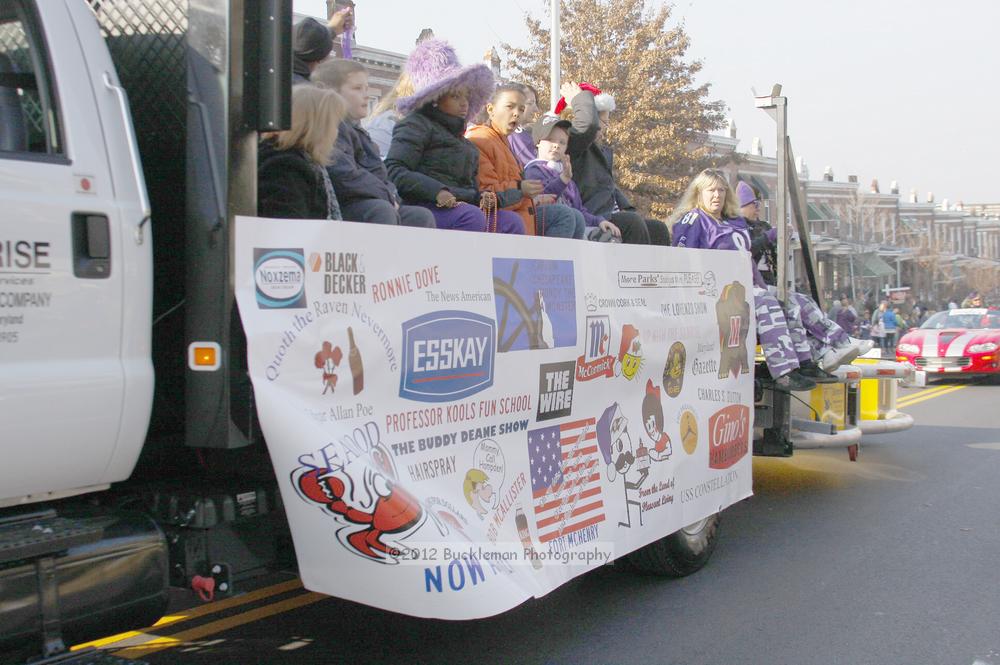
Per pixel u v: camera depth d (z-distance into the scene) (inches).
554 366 162.9
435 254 139.3
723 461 221.3
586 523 169.9
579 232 225.1
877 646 182.7
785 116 268.7
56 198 109.3
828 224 1863.9
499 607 140.4
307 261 122.2
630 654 176.7
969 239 4033.0
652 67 903.7
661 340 195.2
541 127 233.6
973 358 713.0
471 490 144.7
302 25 180.2
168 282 126.6
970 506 302.8
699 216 255.9
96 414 111.9
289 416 118.7
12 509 112.2
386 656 173.5
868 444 426.6
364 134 170.7
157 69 128.6
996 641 186.2
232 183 118.6
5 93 109.3
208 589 124.5
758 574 227.6
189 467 136.6
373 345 129.9
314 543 120.7
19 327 105.0
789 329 268.5
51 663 103.0
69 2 116.4
